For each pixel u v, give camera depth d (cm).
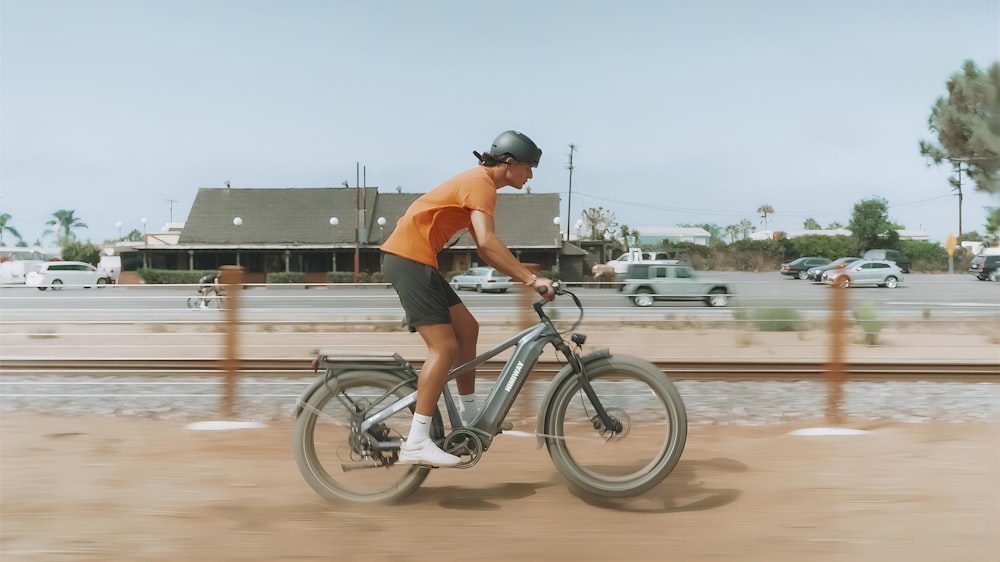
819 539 301
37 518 325
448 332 337
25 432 495
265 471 401
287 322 706
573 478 351
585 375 353
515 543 299
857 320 944
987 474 388
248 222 5019
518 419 532
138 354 746
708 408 584
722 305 750
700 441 469
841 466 405
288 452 441
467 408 360
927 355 851
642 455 355
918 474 389
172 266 4934
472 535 309
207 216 5056
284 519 328
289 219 5034
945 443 457
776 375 715
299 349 805
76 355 745
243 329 791
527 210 4872
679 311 743
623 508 343
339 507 345
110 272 4328
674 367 732
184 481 381
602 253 5384
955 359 830
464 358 357
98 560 280
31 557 282
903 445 452
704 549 292
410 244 330
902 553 286
